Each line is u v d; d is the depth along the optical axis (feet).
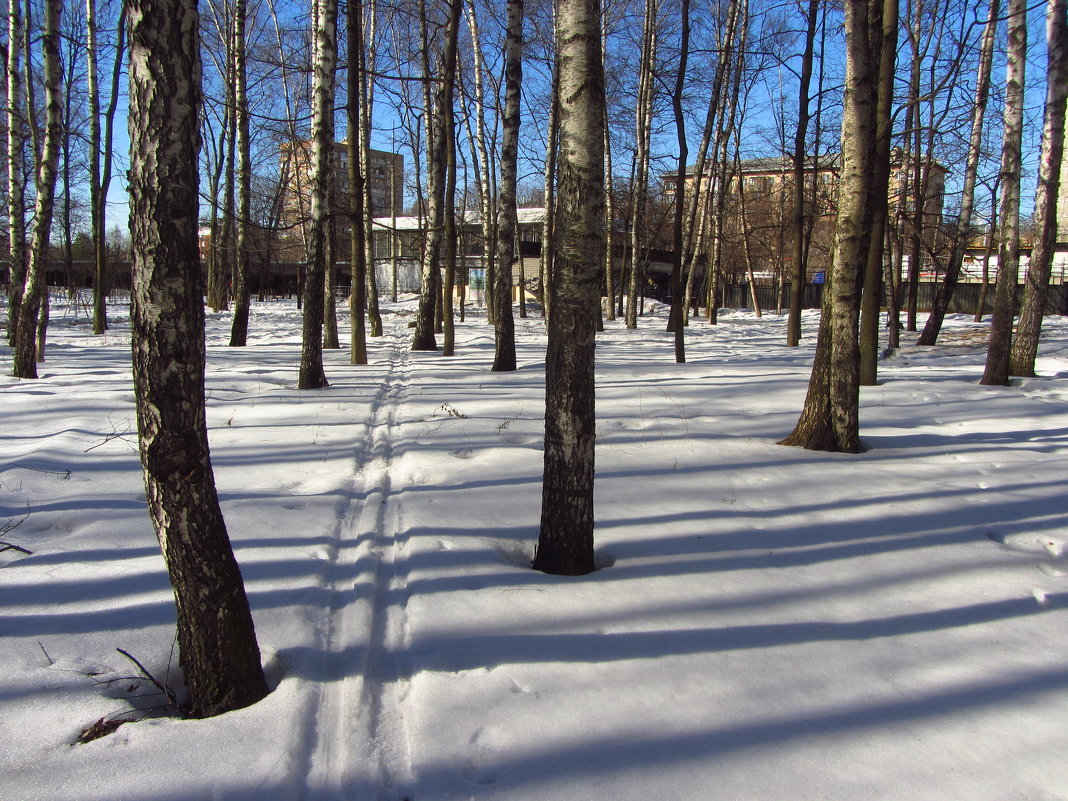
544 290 92.99
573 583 12.87
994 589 12.96
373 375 40.09
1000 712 9.19
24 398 29.12
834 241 23.16
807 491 18.78
